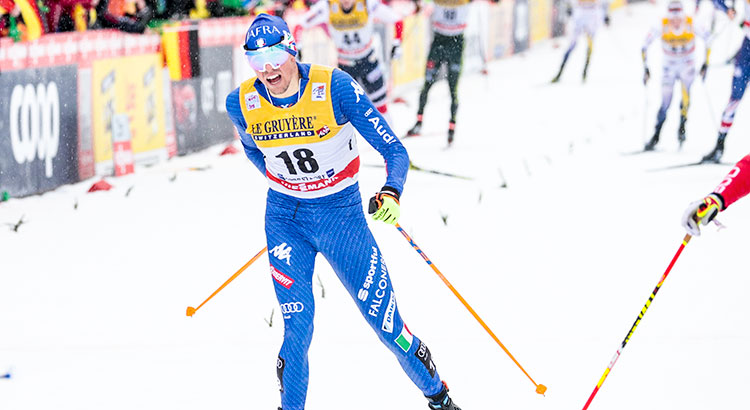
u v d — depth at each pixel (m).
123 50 26.33
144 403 10.92
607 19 43.19
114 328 13.59
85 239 18.95
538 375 11.45
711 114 33.09
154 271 16.56
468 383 11.27
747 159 8.22
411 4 42.41
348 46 26.12
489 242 17.75
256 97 9.48
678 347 12.17
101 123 25.73
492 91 42.09
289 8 34.16
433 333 13.02
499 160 26.34
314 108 9.32
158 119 28.14
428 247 17.55
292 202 9.95
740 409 10.28
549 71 48.28
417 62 44.34
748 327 12.76
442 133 31.56
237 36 31.92
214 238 18.84
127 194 23.11
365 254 9.76
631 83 42.31
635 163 25.28
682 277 15.16
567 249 17.09
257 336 13.16
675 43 25.89
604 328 13.00
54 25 24.39
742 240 17.09
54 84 23.78
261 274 16.19
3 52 21.83
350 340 12.91
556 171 24.52
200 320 13.88
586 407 9.38
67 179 24.67
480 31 50.09
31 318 14.12
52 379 11.70
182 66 29.02
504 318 13.53
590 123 32.34
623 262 16.16
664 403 10.52
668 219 19.06
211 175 25.77
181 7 29.88
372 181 24.20
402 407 10.73
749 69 23.53
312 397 11.07
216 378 11.66
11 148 22.45
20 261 17.36
